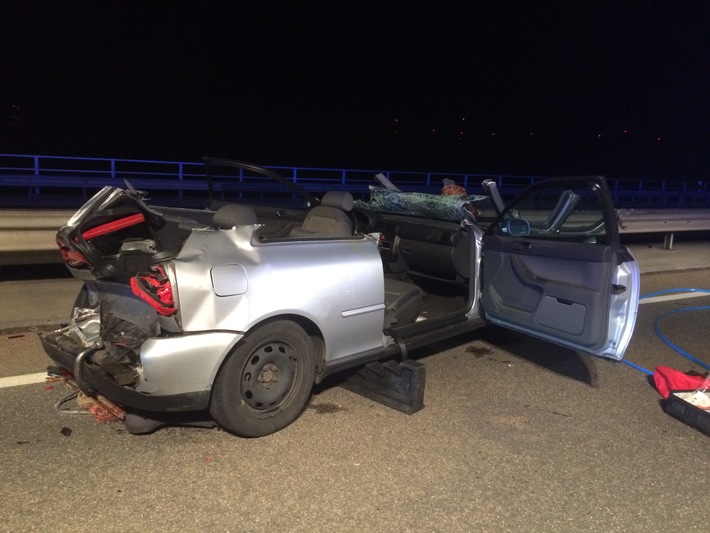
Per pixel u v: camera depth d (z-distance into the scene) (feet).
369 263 14.28
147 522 9.93
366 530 9.95
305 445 12.64
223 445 12.50
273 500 10.65
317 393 15.38
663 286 30.60
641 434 13.89
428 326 16.17
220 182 62.08
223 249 11.94
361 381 15.39
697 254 40.32
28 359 16.84
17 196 56.49
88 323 13.88
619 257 14.37
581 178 14.57
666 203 82.99
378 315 14.52
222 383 12.00
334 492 10.96
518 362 18.45
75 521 9.87
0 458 11.68
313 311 13.05
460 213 18.24
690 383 15.98
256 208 18.62
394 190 20.66
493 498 11.01
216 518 10.09
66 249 13.10
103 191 13.29
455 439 13.20
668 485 11.73
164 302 11.13
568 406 15.33
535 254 15.70
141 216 13.33
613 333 14.53
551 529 10.19
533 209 17.69
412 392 14.32
